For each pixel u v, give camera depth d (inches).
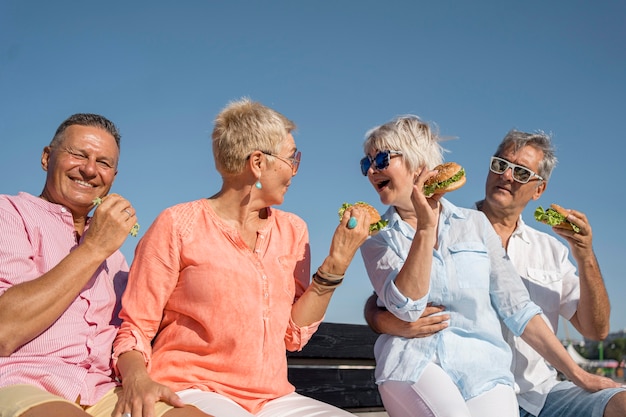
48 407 97.5
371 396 191.8
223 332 115.6
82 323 117.3
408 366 133.6
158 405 103.3
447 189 139.3
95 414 110.8
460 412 124.1
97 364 118.5
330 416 114.6
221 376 115.5
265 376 118.1
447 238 144.3
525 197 166.4
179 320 119.1
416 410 129.5
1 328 103.6
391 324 139.5
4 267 111.8
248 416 107.0
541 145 166.6
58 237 120.9
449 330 137.9
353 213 130.6
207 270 117.0
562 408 152.6
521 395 157.2
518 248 169.0
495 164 166.9
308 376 176.4
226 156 123.1
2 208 115.8
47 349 111.7
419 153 144.3
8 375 105.9
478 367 134.9
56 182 123.0
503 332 158.2
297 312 128.7
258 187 123.3
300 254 133.5
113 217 110.5
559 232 155.3
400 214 149.9
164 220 119.4
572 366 148.0
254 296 118.6
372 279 145.9
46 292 105.3
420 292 132.2
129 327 116.3
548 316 165.8
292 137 129.6
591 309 158.7
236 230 121.9
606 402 142.8
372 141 148.2
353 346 187.9
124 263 133.7
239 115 124.0
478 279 141.3
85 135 124.0
